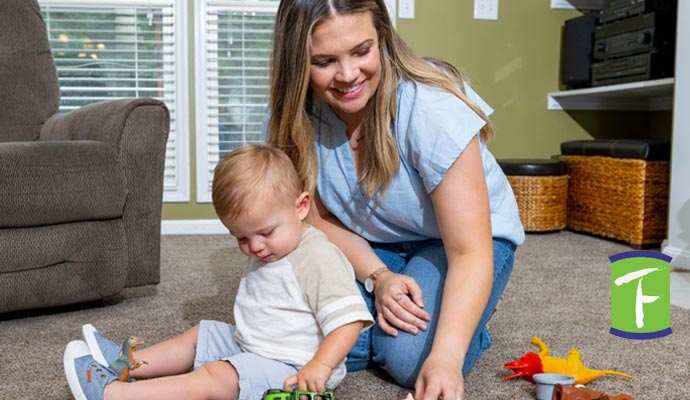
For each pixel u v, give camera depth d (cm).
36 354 137
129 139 179
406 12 329
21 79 224
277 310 107
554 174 312
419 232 129
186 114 323
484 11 334
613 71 299
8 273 163
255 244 105
